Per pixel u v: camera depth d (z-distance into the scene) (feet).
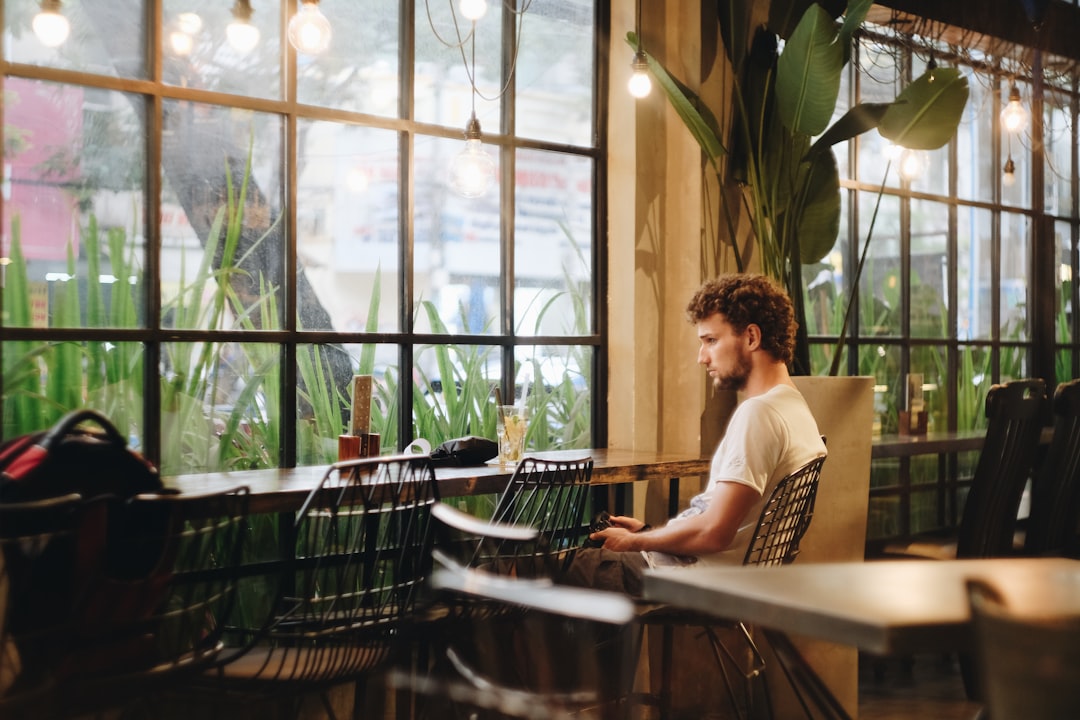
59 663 5.93
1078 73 17.74
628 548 7.87
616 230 12.09
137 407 8.80
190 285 9.13
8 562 5.90
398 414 10.45
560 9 11.81
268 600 9.14
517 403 11.38
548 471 8.46
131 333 8.75
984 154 16.56
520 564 7.94
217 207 9.32
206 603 6.71
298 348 9.75
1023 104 17.08
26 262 8.28
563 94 11.84
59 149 8.48
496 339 11.21
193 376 9.11
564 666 7.65
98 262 8.64
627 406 11.96
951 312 15.97
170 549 6.54
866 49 14.93
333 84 10.07
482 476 8.81
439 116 10.84
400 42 10.55
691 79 11.94
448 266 10.87
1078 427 12.44
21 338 8.21
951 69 11.25
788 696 10.50
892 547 11.76
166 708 7.59
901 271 15.26
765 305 8.31
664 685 9.55
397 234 10.49
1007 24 16.56
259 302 9.53
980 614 3.09
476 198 11.09
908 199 15.37
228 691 6.53
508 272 11.34
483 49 11.18
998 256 16.71
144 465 6.86
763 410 7.77
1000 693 3.03
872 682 12.41
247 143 9.52
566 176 11.85
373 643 7.23
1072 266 17.75
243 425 9.39
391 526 7.55
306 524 9.39
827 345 14.17
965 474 16.20
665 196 12.23
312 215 9.91
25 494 6.34
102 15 8.72
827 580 4.55
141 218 8.89
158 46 8.98
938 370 15.78
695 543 7.61
